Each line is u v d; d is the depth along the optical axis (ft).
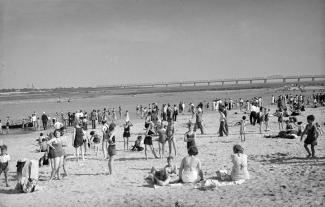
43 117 127.24
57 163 42.63
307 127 45.50
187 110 183.32
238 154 36.94
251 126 90.68
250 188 32.89
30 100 427.74
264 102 224.33
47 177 44.37
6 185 40.83
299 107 127.54
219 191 32.81
